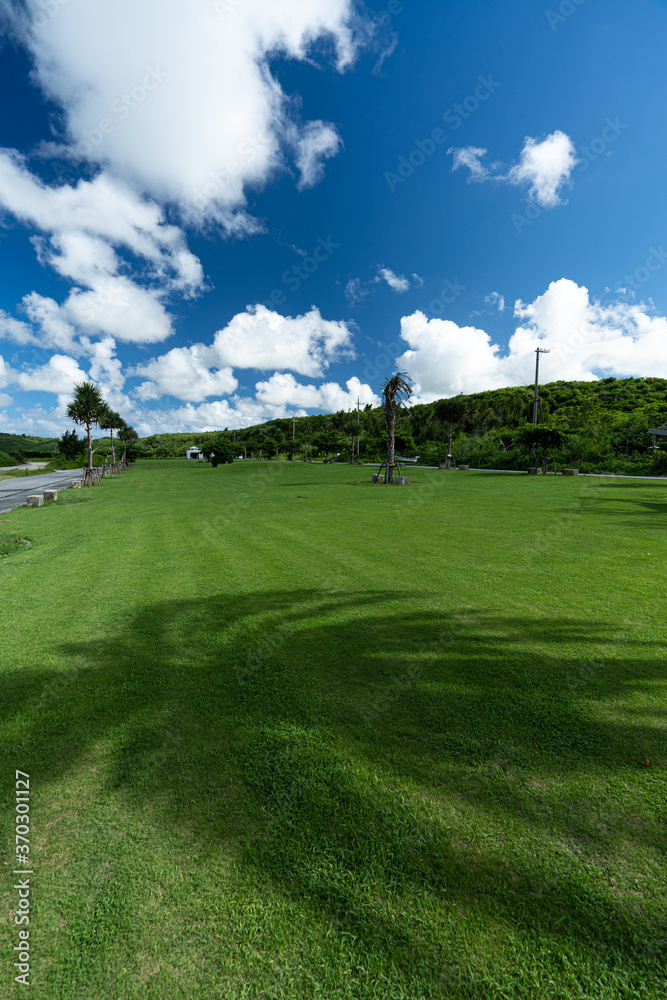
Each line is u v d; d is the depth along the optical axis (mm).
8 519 15164
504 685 3492
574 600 5512
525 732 2885
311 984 1540
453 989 1509
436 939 1667
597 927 1682
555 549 8469
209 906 1808
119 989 1540
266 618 5109
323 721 3064
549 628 4637
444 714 3113
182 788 2457
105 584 6680
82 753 2791
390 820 2199
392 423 29422
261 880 1907
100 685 3650
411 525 11602
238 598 5867
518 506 15406
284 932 1706
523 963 1577
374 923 1728
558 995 1477
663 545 8742
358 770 2555
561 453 44625
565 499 17531
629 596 5648
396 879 1896
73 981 1565
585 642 4273
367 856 2010
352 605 5480
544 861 1958
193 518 13844
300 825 2186
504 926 1702
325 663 3949
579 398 70000
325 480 34000
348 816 2230
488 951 1617
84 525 13016
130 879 1928
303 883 1891
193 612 5375
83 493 25641
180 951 1652
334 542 9500
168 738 2918
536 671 3709
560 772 2506
